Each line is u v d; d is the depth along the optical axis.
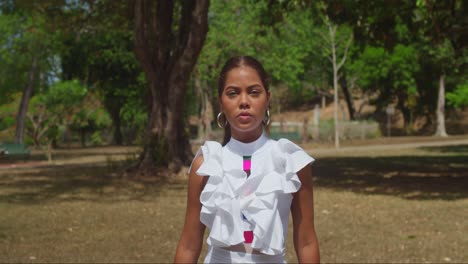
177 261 2.28
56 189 13.89
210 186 2.14
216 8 37.94
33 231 8.57
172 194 13.68
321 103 83.62
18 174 17.80
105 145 44.78
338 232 8.58
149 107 19.02
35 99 38.88
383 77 50.91
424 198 12.46
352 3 15.98
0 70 35.31
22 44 34.53
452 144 37.12
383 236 8.25
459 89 45.94
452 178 16.61
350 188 14.58
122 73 43.56
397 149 32.81
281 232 2.11
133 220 9.77
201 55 37.72
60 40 35.47
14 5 23.77
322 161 24.06
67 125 45.44
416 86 53.78
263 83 2.13
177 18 22.06
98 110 47.22
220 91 2.16
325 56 46.81
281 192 2.12
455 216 9.98
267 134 2.25
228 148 2.20
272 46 39.88
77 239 8.04
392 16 16.31
